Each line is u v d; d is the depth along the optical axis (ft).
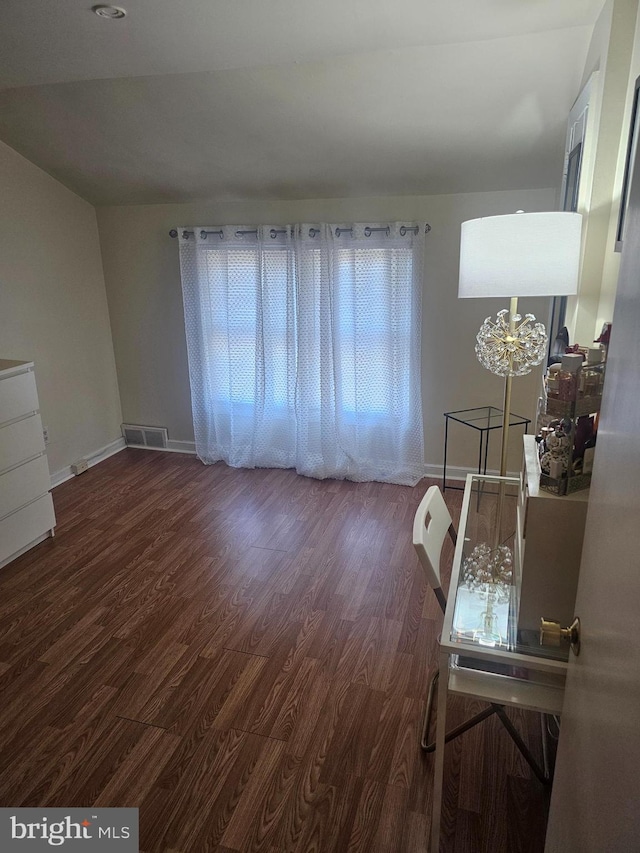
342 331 11.80
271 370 12.60
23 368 9.12
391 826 5.02
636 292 2.45
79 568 9.16
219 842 4.91
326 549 9.65
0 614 7.99
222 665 6.97
